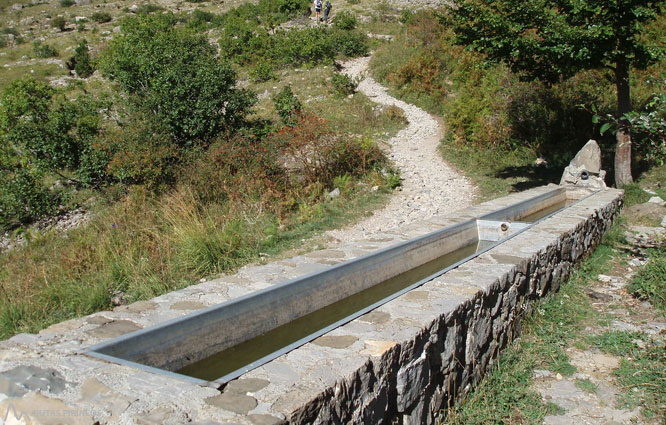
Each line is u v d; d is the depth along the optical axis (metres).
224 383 2.12
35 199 10.88
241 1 37.22
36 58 26.08
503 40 8.84
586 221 5.91
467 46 9.30
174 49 13.88
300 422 1.93
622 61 8.87
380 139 14.23
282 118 14.41
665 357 3.86
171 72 12.61
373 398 2.38
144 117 12.24
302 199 9.57
